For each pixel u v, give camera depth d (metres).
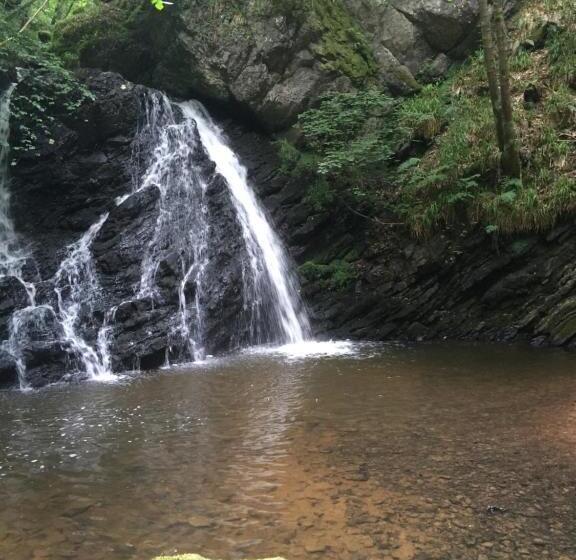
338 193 12.23
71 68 12.62
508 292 10.27
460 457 4.80
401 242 11.43
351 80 13.47
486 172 11.00
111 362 8.75
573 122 11.05
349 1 14.34
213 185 11.59
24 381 8.12
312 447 5.16
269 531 3.71
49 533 3.79
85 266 10.10
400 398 6.59
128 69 13.41
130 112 11.42
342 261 11.91
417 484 4.32
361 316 11.16
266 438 5.45
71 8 14.77
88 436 5.69
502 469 4.53
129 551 3.54
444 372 7.80
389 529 3.68
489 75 10.70
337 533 3.65
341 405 6.41
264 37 12.87
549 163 10.69
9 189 10.59
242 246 11.20
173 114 12.34
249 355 9.72
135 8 13.08
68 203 10.87
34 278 9.93
